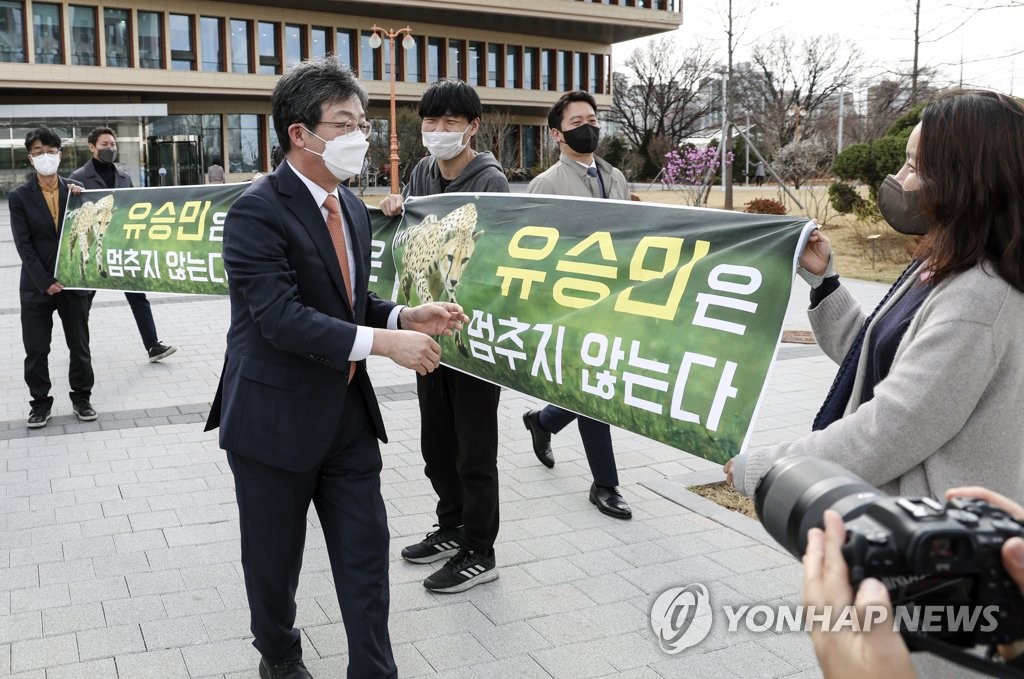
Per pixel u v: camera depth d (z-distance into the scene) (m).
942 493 1.77
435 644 3.27
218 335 9.23
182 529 4.34
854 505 1.13
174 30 40.31
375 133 40.88
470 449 3.59
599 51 54.31
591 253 2.99
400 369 7.83
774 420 6.19
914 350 1.77
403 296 3.85
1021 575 1.00
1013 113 1.75
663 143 55.03
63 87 37.88
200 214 5.68
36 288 5.94
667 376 2.62
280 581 2.80
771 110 36.31
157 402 6.70
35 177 5.95
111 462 5.35
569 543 4.16
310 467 2.65
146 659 3.18
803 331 9.16
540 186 4.56
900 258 15.08
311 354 2.52
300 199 2.65
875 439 1.76
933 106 1.84
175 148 41.44
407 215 3.92
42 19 37.28
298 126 2.61
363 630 2.65
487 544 3.71
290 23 43.25
